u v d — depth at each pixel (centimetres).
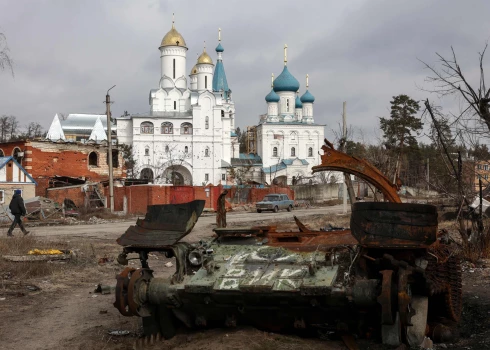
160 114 8306
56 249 1602
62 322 863
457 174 1405
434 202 2217
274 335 671
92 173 4788
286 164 9175
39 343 752
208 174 8294
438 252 764
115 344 730
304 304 639
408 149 4575
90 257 1558
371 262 680
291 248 715
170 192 4175
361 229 661
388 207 655
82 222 3164
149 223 760
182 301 674
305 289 611
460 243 1487
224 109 9256
